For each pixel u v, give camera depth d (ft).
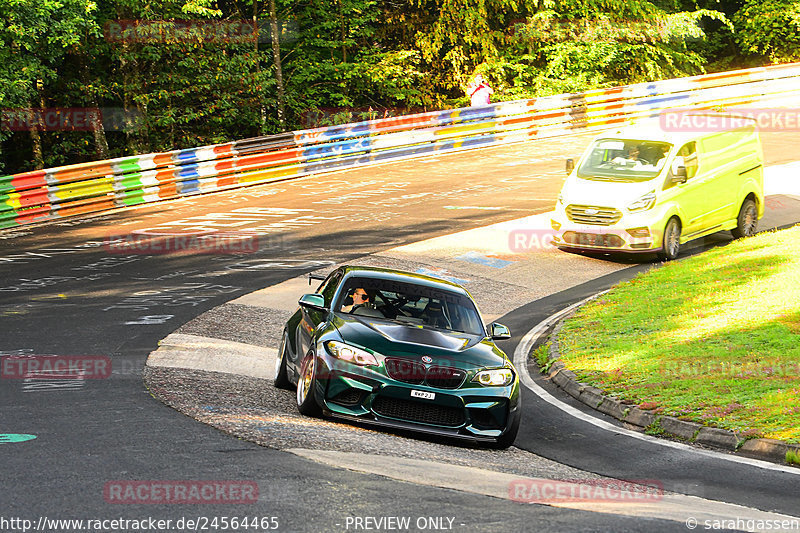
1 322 56.08
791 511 31.48
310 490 26.17
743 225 91.35
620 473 36.68
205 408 37.81
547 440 42.14
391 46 201.36
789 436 39.96
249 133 170.71
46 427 32.60
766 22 211.61
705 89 180.55
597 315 66.28
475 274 79.92
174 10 144.66
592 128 172.96
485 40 192.13
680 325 61.05
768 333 56.65
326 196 117.60
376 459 31.35
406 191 119.65
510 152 151.64
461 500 26.76
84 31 137.39
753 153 92.99
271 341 57.72
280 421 36.35
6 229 96.58
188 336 55.57
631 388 49.08
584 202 84.17
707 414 43.75
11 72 119.65
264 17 181.37
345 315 42.24
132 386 41.63
